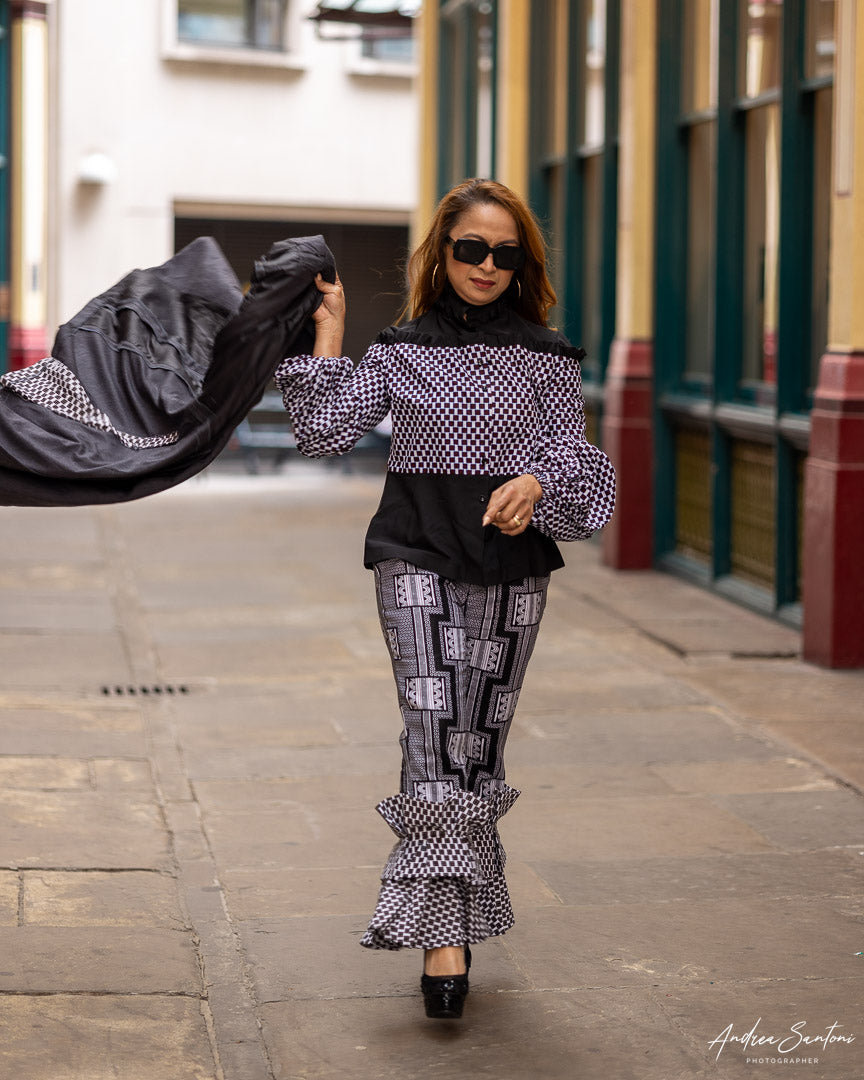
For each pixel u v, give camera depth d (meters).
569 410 3.45
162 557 10.84
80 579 9.82
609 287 11.27
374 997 3.55
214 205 18.77
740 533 9.08
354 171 19.27
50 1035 3.31
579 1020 3.42
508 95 12.69
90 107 17.73
